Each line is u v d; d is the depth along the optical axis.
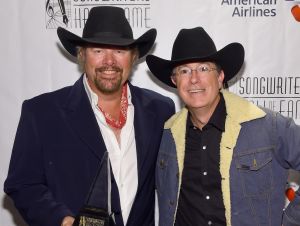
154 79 1.95
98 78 1.50
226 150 1.46
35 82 1.94
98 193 1.30
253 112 1.48
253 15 1.89
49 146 1.50
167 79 1.69
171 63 1.46
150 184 1.65
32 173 1.49
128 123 1.61
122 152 1.56
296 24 1.89
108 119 1.57
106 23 1.51
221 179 1.45
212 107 1.50
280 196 1.47
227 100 1.52
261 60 1.91
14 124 1.96
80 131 1.50
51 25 1.91
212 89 1.44
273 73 1.92
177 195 1.53
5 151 1.98
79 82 1.61
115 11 1.54
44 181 1.53
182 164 1.53
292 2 1.88
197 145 1.53
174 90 1.96
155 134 1.64
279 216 1.47
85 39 1.46
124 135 1.58
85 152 1.50
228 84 1.93
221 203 1.46
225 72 1.58
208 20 1.90
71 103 1.54
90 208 1.28
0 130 1.96
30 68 1.94
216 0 1.89
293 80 1.92
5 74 1.94
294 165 1.43
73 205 1.48
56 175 1.49
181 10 1.89
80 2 1.89
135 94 1.70
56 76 1.94
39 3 1.90
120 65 1.51
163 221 1.59
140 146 1.58
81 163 1.49
